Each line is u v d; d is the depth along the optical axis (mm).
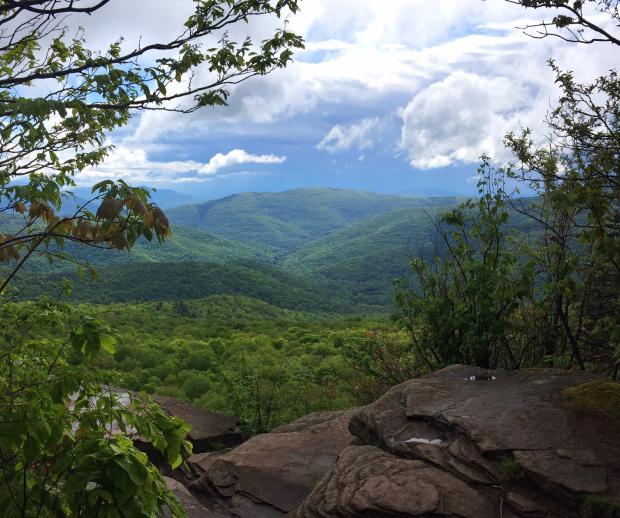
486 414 3645
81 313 2279
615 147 3652
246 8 2604
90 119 2445
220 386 13859
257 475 4281
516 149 4805
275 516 3795
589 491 2686
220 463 4520
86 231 1944
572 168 4250
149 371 20656
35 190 2236
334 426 5219
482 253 5527
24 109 1851
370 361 6656
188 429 2094
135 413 2035
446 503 2896
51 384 1942
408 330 5852
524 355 5734
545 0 3043
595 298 4871
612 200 3857
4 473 1812
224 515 3867
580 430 3248
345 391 9516
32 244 2047
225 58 2762
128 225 1870
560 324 5426
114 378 2254
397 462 3340
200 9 2592
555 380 4137
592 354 5324
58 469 1814
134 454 1789
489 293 5344
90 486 2000
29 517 1789
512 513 2793
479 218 5445
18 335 2178
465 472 3164
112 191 1829
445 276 5684
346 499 3078
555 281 4867
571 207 3871
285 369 11172
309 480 4191
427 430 3773
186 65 2607
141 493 1746
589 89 3855
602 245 3635
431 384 4438
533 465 2943
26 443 1757
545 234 5164
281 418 7648
